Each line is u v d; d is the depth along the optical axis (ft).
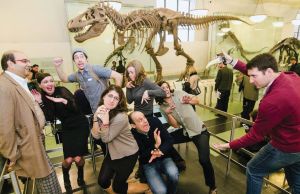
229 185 8.32
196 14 15.12
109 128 5.93
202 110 18.75
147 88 7.55
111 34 16.43
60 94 7.57
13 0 13.97
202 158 7.20
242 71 7.02
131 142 6.38
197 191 8.07
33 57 15.05
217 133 13.60
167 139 6.92
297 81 4.94
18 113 5.10
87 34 10.37
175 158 9.14
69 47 16.02
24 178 7.82
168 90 7.68
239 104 21.43
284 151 4.97
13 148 4.93
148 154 6.87
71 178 8.88
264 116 4.72
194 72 12.04
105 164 6.78
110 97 5.87
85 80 7.73
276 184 7.67
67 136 7.73
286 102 4.48
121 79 7.94
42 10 14.85
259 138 5.03
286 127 4.76
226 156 9.07
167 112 7.90
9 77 5.12
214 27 21.58
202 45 22.33
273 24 26.17
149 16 12.01
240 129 14.19
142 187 7.07
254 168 5.69
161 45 12.87
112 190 6.75
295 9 28.22
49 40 15.35
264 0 25.07
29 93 5.57
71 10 15.05
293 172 5.39
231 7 22.84
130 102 7.97
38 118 5.60
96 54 16.52
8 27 14.11
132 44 14.15
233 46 23.13
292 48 23.91
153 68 18.61
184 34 21.33
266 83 4.95
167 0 20.43
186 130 7.62
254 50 25.13
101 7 10.56
